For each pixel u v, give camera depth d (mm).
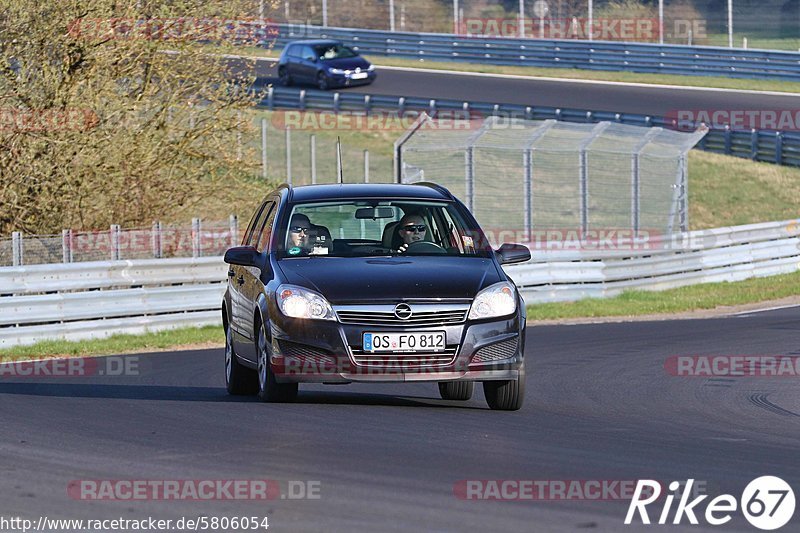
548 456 23953
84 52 70812
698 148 129500
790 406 33281
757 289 80812
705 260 84625
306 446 24875
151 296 59344
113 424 28359
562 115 122000
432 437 26109
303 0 172500
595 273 76438
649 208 104062
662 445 25766
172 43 73500
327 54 142375
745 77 143375
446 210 33219
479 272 30609
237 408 30750
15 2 67938
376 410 30438
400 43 162875
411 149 76062
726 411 32219
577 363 43750
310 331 29094
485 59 157500
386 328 28906
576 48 152250
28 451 24656
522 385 30516
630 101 133875
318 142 112562
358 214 32625
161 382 39625
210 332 59469
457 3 166500
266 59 161250
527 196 79688
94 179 73312
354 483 21141
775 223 90375
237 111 78000
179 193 77188
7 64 69375
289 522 18453
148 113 75875
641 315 69500
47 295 54938
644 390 36500
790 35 162125
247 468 22547
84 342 54500
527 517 18703
